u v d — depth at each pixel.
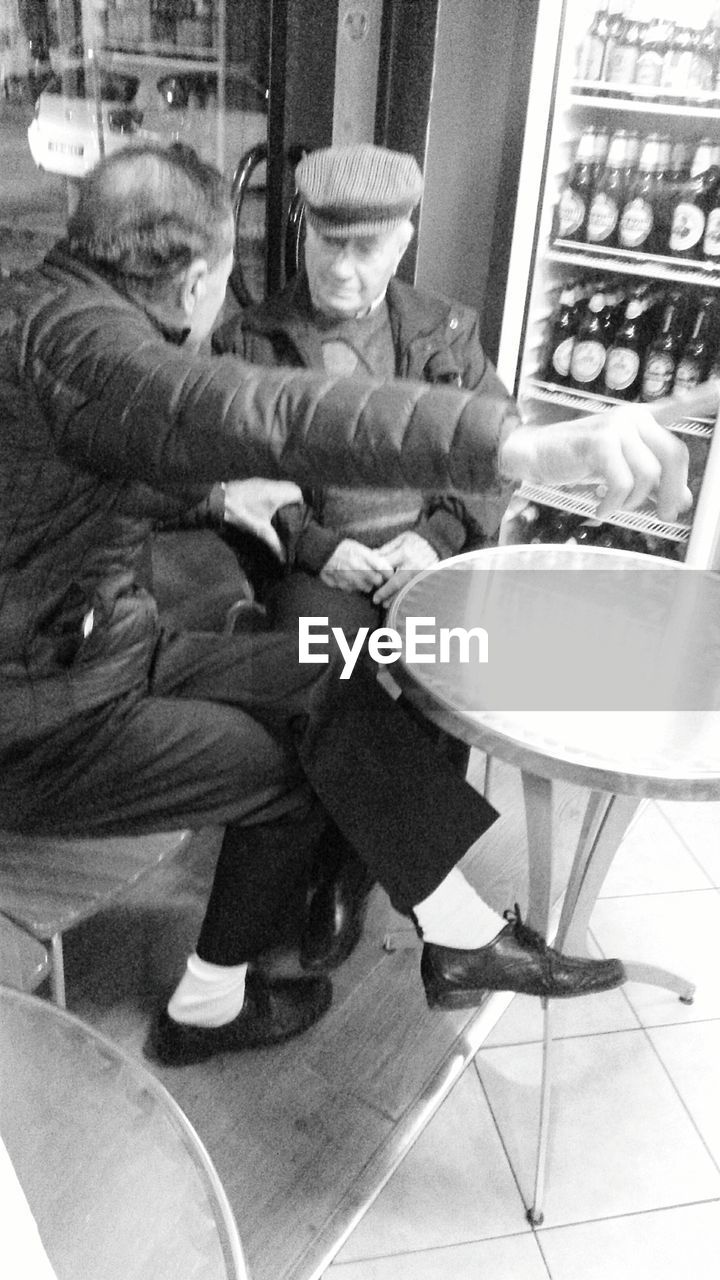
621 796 1.35
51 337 0.97
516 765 1.16
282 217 1.12
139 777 1.25
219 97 1.03
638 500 0.98
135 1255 0.79
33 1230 0.64
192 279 1.02
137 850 1.30
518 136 1.38
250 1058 1.60
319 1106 1.53
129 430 0.98
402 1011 1.69
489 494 0.96
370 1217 1.39
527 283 1.58
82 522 1.09
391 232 1.11
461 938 1.42
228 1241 0.80
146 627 1.19
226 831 1.35
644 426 0.94
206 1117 1.50
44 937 1.19
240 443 0.96
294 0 1.02
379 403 0.93
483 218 1.43
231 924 1.40
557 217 1.70
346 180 1.09
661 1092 1.59
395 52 1.12
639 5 1.58
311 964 1.63
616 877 2.04
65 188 0.96
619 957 1.83
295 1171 1.44
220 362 0.97
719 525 1.99
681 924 1.93
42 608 1.14
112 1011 1.61
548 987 1.43
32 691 1.19
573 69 1.56
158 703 1.22
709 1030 1.70
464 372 1.25
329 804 1.31
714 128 1.68
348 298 1.15
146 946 1.72
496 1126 1.52
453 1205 1.41
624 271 1.72
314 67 1.07
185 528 1.17
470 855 2.03
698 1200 1.44
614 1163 1.48
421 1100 1.55
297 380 0.96
